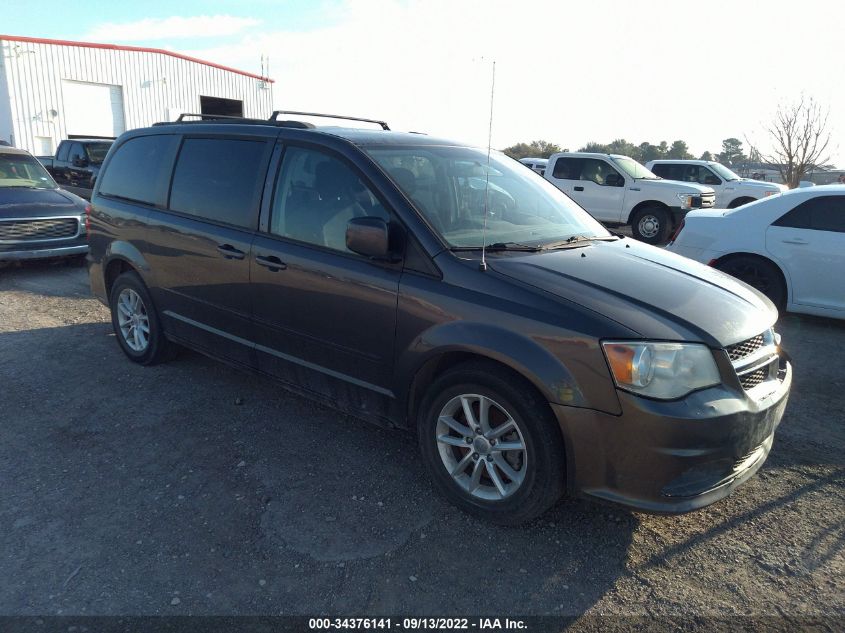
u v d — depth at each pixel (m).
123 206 5.05
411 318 3.20
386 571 2.81
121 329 5.22
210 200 4.34
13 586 2.67
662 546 3.03
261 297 3.93
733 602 2.68
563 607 2.63
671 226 13.92
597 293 2.96
